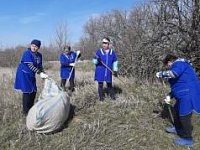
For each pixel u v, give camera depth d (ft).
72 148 9.72
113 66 13.51
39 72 11.60
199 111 10.05
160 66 16.33
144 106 12.84
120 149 9.85
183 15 16.37
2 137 10.18
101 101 13.24
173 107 11.41
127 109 12.46
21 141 10.02
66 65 16.06
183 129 10.32
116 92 14.88
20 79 11.64
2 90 15.30
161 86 15.60
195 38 15.88
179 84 10.10
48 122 10.35
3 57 40.78
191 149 10.02
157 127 11.26
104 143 10.07
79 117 11.73
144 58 16.96
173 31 16.46
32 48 11.68
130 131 10.84
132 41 18.92
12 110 12.18
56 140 10.17
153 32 16.96
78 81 18.28
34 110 10.43
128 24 21.21
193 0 16.08
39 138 10.17
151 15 17.62
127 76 17.99
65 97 11.25
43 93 11.47
